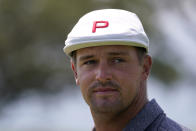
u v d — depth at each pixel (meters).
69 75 64.62
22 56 64.50
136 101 9.97
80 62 9.81
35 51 64.50
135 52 9.78
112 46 9.57
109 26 9.63
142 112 9.95
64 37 63.62
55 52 64.50
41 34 64.38
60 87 65.44
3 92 66.25
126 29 9.59
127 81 9.63
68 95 65.88
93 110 9.88
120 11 9.88
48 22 63.56
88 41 9.58
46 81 65.56
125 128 9.84
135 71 9.75
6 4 64.94
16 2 65.38
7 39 64.12
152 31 63.88
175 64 66.00
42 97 66.56
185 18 65.31
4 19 64.88
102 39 9.52
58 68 64.38
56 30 63.56
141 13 63.12
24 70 64.94
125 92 9.64
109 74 9.56
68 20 62.66
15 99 67.06
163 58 65.69
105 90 9.62
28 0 65.69
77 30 9.82
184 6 65.19
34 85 65.50
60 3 63.19
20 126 67.06
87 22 9.80
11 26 64.94
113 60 9.64
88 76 9.71
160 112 10.06
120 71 9.61
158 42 65.25
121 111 9.80
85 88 9.77
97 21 9.73
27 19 64.50
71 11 62.50
